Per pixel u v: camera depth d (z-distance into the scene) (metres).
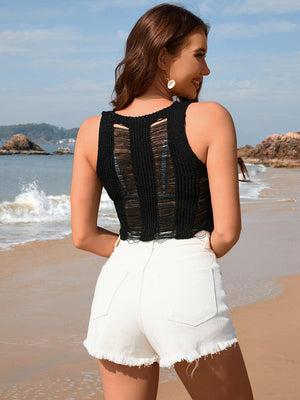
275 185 26.12
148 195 1.62
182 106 1.59
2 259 7.14
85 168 1.76
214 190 1.55
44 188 24.30
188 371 1.60
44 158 75.69
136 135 1.62
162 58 1.69
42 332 4.17
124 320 1.61
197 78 1.74
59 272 6.45
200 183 1.59
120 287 1.62
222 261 7.06
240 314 4.59
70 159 73.06
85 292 5.50
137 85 1.68
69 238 9.12
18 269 6.56
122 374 1.69
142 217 1.64
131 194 1.66
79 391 3.06
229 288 5.58
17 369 3.39
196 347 1.53
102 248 1.80
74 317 4.61
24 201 13.61
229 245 1.58
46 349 3.78
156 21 1.67
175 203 1.60
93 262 7.11
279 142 70.38
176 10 1.70
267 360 3.46
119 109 1.72
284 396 2.90
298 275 6.16
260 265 6.79
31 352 3.71
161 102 1.67
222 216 1.55
